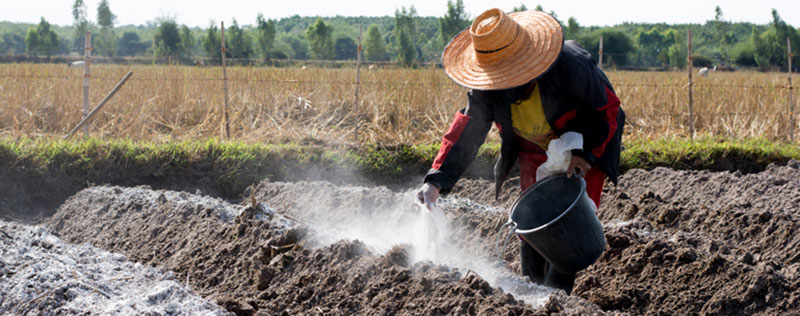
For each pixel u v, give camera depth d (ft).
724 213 18.49
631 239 15.20
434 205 11.78
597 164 11.69
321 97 39.47
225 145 26.61
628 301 13.48
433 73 41.63
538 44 10.64
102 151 24.22
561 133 11.68
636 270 14.20
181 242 15.52
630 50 245.86
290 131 33.73
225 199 24.73
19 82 37.40
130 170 24.25
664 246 14.38
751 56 232.94
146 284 12.16
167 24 189.57
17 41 372.38
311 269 12.53
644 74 56.08
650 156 29.30
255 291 12.64
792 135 37.55
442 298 10.62
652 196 20.13
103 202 19.26
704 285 13.32
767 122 39.34
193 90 38.47
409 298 10.94
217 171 25.39
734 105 41.16
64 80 37.96
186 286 12.39
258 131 33.27
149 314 10.14
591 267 14.88
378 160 27.76
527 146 12.48
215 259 14.14
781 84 45.39
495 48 10.50
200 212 16.49
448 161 11.84
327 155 27.25
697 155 29.86
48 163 22.91
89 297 10.81
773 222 17.49
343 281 11.91
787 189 21.85
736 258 14.89
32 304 10.49
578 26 194.29
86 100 29.89
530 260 13.38
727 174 24.22
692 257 13.89
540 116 11.50
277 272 12.86
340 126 38.19
